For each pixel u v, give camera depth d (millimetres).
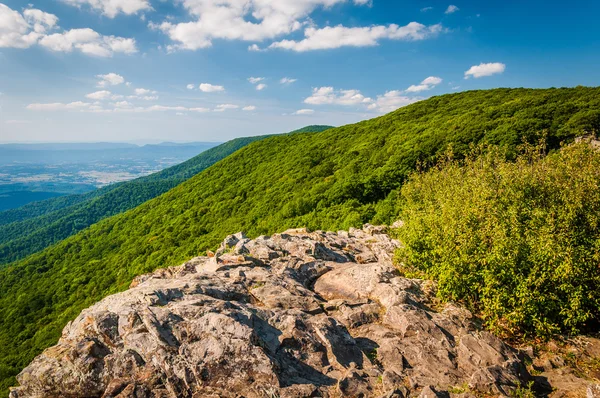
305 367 7422
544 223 11922
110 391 6586
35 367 7160
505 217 12023
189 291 9727
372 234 20453
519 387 7020
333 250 16219
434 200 19859
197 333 7465
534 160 19266
